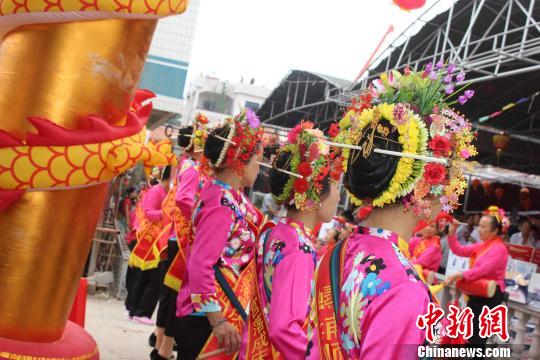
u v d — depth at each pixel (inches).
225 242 100.7
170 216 203.6
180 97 377.7
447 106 56.8
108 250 301.6
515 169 555.8
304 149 87.8
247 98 1146.7
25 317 68.8
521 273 220.5
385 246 51.8
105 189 74.6
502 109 359.6
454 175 53.9
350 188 56.6
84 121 68.9
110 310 236.1
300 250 79.8
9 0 66.3
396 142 53.5
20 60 68.2
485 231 203.5
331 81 415.5
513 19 275.0
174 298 145.8
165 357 147.4
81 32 68.1
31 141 65.5
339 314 51.4
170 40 375.9
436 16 286.2
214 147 106.9
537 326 204.7
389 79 59.4
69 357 70.5
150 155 72.9
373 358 44.5
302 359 70.7
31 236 67.7
